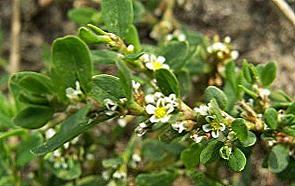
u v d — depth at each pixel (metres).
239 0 0.22
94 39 0.13
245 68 0.14
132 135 0.19
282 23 0.21
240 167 0.12
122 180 0.16
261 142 0.15
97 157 0.19
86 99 0.12
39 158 0.17
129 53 0.13
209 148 0.12
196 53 0.17
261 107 0.14
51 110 0.13
